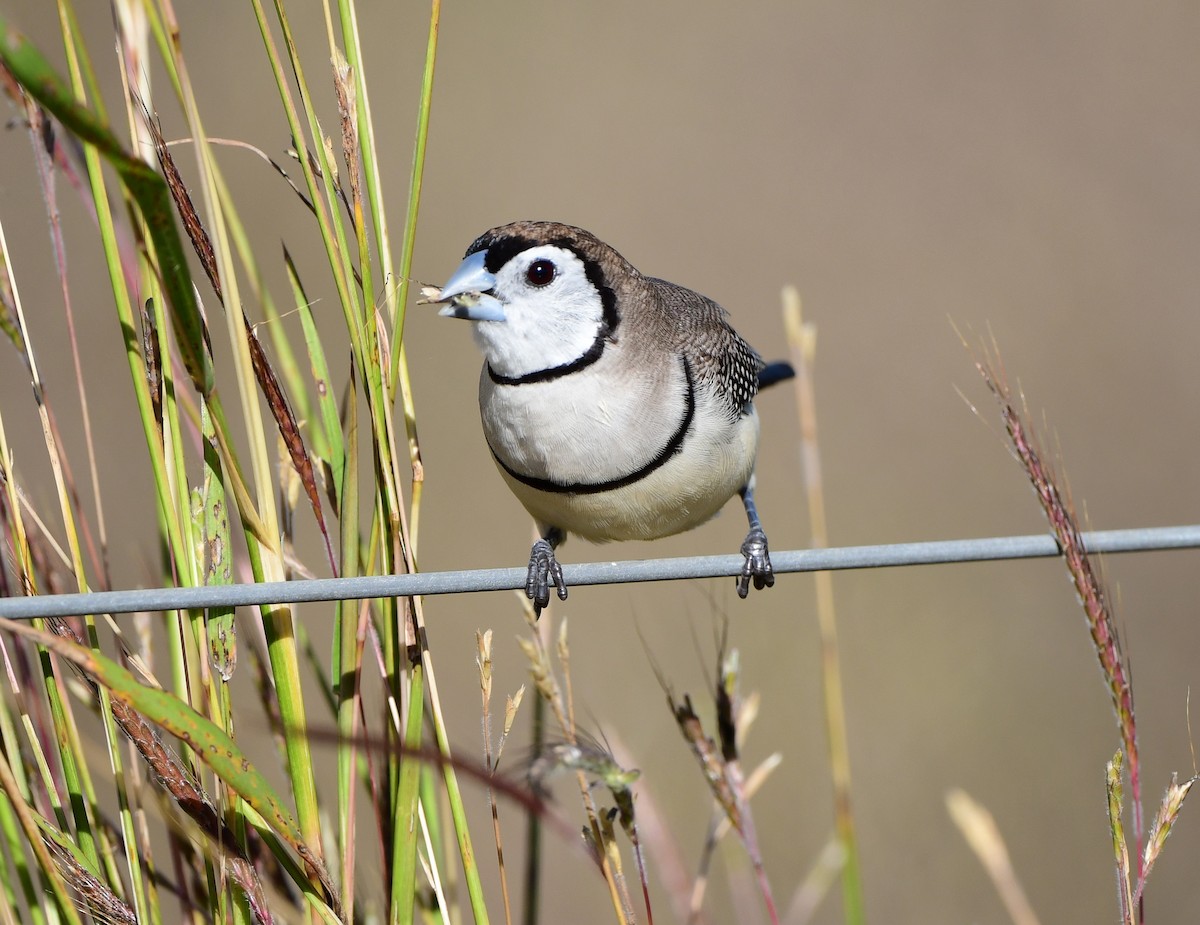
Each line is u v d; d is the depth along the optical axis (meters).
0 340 14.50
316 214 6.30
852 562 6.61
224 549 6.24
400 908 6.17
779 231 18.33
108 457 14.04
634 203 18.50
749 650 13.98
